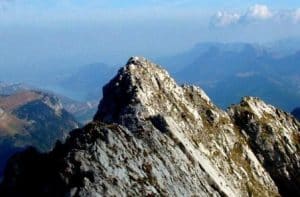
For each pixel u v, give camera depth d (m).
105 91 89.31
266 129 101.88
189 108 90.44
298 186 97.50
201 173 71.69
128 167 58.12
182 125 84.94
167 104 85.75
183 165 67.94
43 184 55.94
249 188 85.50
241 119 102.62
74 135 60.62
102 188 53.53
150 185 58.31
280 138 101.62
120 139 60.47
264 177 92.38
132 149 61.03
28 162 65.25
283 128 104.69
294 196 96.62
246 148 94.56
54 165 56.94
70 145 58.31
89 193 52.41
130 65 89.56
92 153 56.56
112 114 83.38
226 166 85.31
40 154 67.31
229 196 73.25
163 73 92.38
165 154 66.62
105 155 57.25
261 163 98.75
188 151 72.62
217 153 86.44
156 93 86.12
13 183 63.22
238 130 99.56
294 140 104.06
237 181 84.50
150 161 61.81
